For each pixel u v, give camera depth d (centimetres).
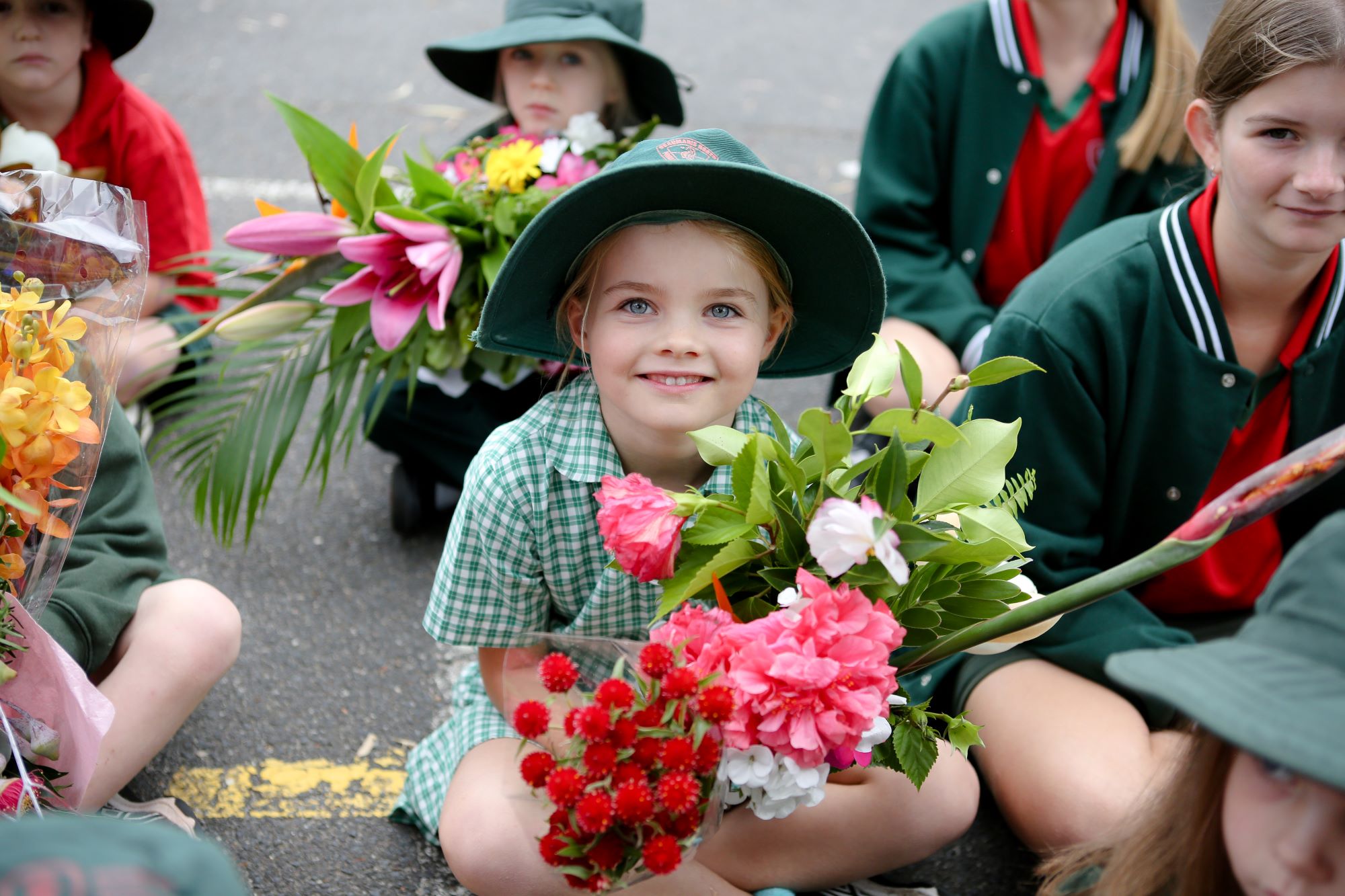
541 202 211
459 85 282
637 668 131
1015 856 179
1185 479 179
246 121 427
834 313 161
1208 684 95
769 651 117
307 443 283
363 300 205
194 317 222
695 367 146
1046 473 177
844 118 468
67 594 159
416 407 232
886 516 120
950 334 241
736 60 516
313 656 215
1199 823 111
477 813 151
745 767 119
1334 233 156
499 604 159
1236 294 172
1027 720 169
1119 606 177
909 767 133
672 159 142
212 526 220
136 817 170
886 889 166
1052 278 177
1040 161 246
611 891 129
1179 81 232
